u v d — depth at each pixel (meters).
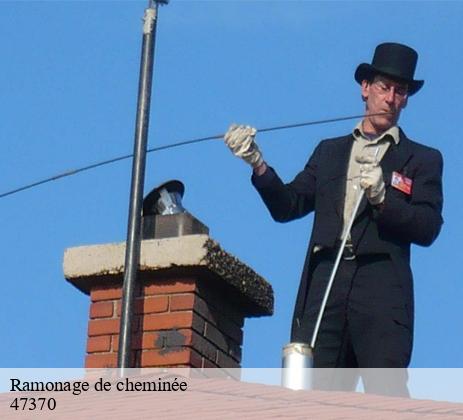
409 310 10.30
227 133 10.62
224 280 11.23
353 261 10.40
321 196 10.66
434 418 7.88
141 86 11.30
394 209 10.28
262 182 10.62
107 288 11.38
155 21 11.45
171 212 11.45
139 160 11.11
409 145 10.71
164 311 11.11
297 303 10.54
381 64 10.80
